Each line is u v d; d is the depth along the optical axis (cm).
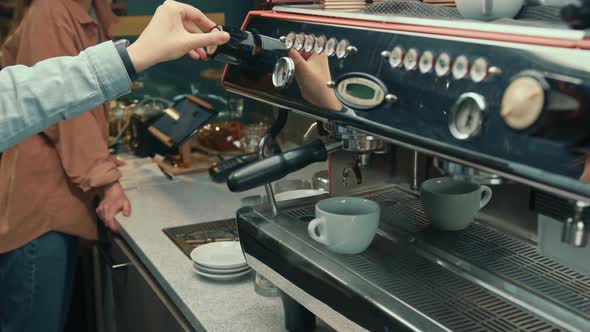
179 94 228
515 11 69
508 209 84
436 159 64
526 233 82
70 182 159
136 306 144
